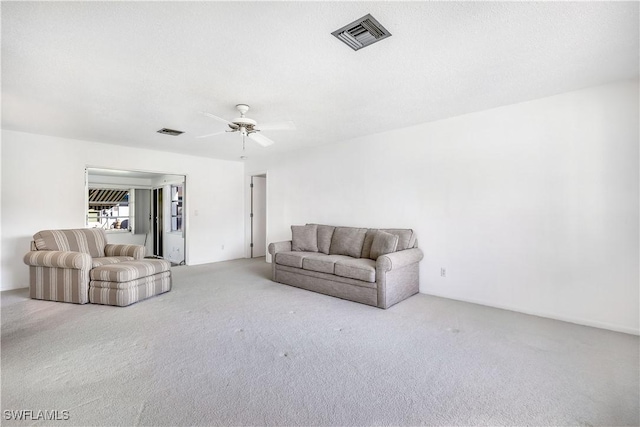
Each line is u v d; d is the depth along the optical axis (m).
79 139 4.71
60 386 1.89
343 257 4.19
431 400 1.78
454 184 3.74
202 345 2.47
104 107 3.27
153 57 2.24
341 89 2.85
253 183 7.11
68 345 2.45
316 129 4.25
